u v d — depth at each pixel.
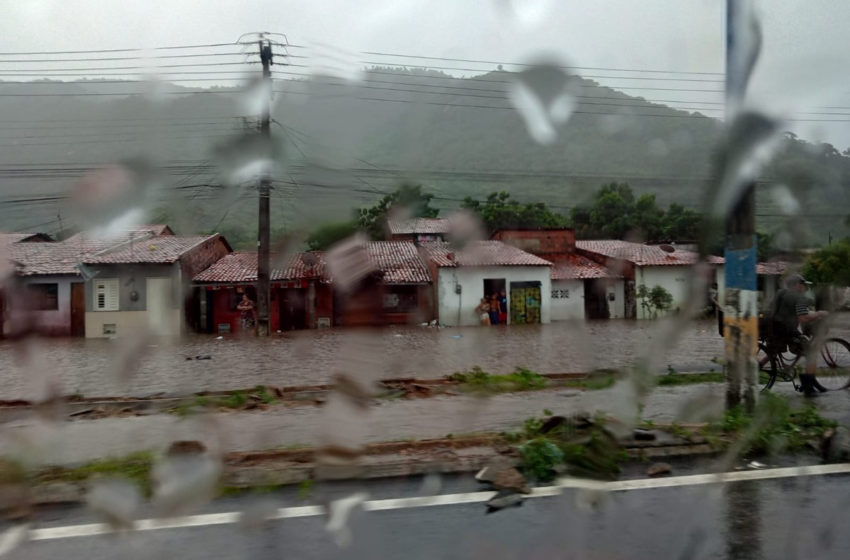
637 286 22.39
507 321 23.39
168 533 3.07
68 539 3.05
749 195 4.94
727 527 3.11
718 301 5.82
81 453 4.38
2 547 2.97
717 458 4.25
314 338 18.73
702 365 9.52
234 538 3.01
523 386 7.40
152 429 5.34
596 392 6.32
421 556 2.79
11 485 3.53
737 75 3.75
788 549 2.88
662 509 3.35
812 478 3.85
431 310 22.66
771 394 6.16
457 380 8.10
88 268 20.03
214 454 4.00
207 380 9.71
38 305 19.91
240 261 24.45
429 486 3.73
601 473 3.89
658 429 4.70
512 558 2.76
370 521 3.19
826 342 6.79
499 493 3.59
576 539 2.97
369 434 4.64
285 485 3.70
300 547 2.91
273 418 5.76
